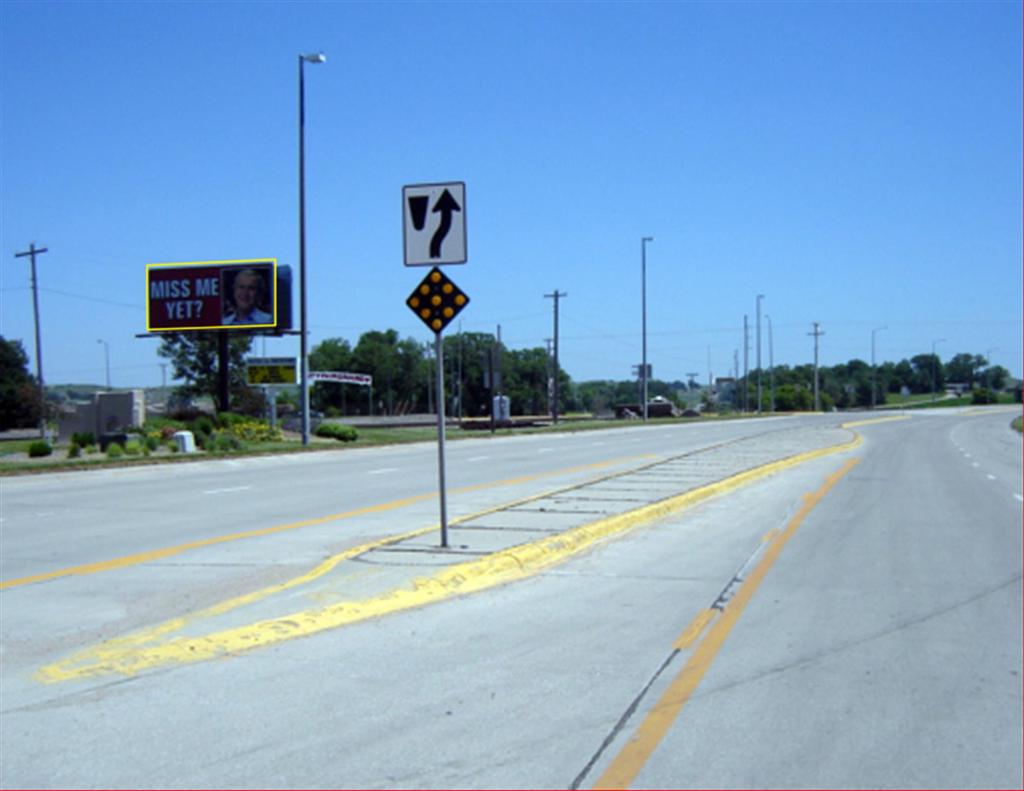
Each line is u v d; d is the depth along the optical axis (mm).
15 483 26531
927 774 5832
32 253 62281
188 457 34188
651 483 22828
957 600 10695
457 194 12539
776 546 14352
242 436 44031
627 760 6012
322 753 6129
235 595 10727
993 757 6105
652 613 9961
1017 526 16781
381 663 8086
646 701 7152
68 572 12312
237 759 6039
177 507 19891
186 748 6223
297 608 9820
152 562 13008
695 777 5754
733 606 10305
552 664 8086
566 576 11930
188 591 11000
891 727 6633
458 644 8703
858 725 6672
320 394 120500
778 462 30047
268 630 8969
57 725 6652
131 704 7066
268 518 17859
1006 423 75562
